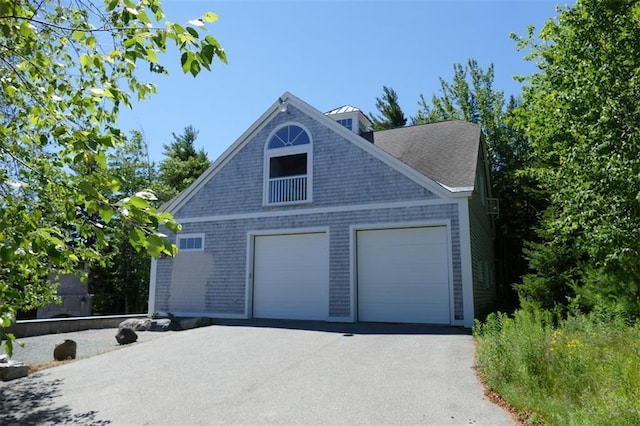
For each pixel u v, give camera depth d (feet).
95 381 23.70
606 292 34.76
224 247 50.57
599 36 27.25
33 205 10.28
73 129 8.87
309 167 47.91
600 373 17.19
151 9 8.64
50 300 21.33
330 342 32.04
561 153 31.86
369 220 43.93
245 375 23.67
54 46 11.30
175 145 127.44
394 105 112.06
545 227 52.90
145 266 88.89
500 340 21.71
